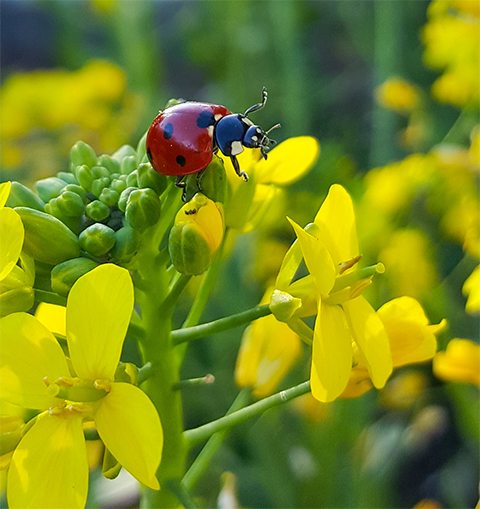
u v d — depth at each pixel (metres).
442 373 0.12
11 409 0.10
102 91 0.23
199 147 0.10
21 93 0.23
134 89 0.24
